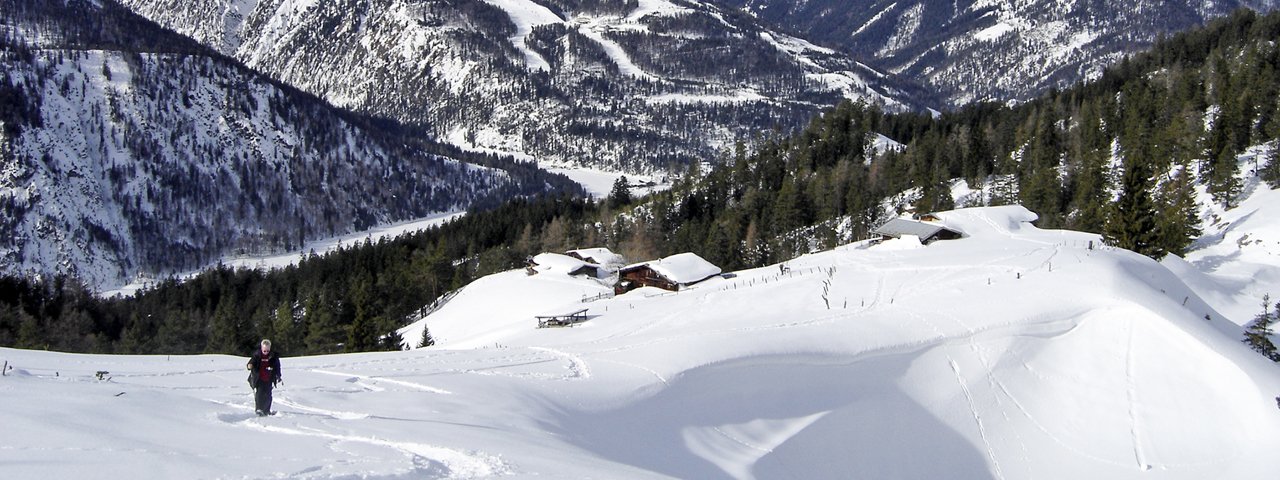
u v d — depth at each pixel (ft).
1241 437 128.57
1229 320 196.65
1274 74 397.19
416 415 82.48
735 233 438.40
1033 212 332.60
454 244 507.71
